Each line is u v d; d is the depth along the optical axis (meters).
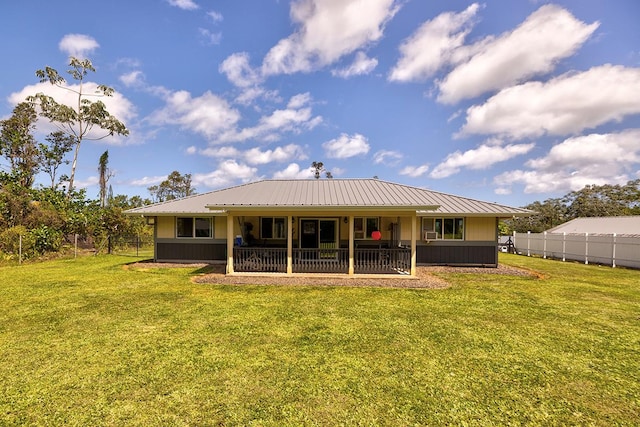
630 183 37.09
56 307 6.52
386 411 2.99
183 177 50.03
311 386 3.42
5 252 14.09
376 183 14.05
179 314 6.06
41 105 24.62
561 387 3.48
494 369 3.87
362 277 9.94
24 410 2.95
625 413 3.02
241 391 3.31
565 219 40.72
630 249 13.08
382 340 4.79
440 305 6.84
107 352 4.27
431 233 12.45
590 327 5.46
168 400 3.13
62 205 20.34
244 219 13.48
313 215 10.28
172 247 13.60
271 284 9.02
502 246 22.50
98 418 2.84
